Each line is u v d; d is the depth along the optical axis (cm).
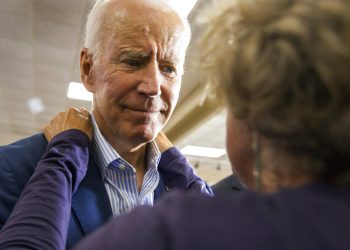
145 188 99
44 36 417
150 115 93
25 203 69
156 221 36
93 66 96
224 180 90
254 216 35
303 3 39
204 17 47
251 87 39
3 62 502
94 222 84
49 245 64
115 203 91
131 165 99
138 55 90
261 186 43
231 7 44
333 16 37
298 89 37
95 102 97
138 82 90
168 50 93
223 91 44
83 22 376
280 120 38
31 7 364
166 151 106
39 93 602
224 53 43
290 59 37
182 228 34
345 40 36
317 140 37
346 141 36
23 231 64
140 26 90
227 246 33
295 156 39
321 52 36
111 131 95
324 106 36
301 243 33
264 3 41
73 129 91
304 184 39
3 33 423
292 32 37
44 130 97
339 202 36
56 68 501
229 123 47
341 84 35
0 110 711
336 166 38
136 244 34
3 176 83
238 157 48
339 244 33
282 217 35
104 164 93
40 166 79
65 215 72
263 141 42
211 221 35
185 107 547
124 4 91
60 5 353
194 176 105
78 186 87
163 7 93
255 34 40
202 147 755
